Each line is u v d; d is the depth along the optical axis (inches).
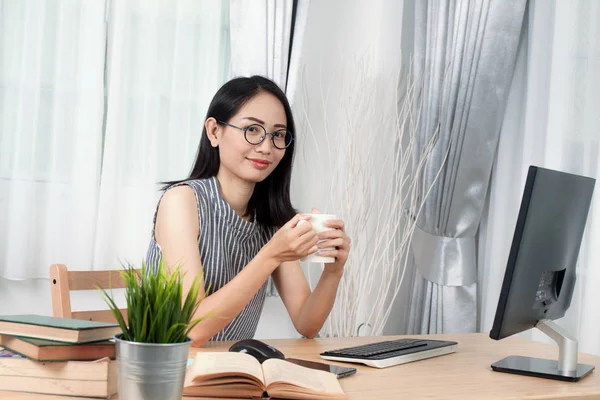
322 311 77.2
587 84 98.1
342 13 126.0
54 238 104.7
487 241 113.0
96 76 105.2
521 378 57.2
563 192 62.1
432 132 113.5
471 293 111.3
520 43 109.8
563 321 100.0
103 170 106.3
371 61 125.0
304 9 115.3
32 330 43.1
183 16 110.3
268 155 75.0
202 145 78.7
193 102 112.5
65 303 69.0
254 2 111.7
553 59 101.4
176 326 37.3
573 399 52.2
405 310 119.2
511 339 79.4
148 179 109.0
